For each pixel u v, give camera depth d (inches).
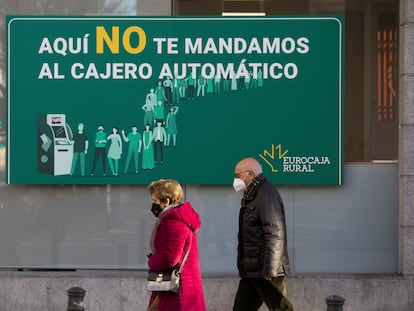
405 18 404.5
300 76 408.5
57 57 409.4
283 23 409.1
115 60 409.1
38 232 414.3
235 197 412.5
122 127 409.4
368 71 413.4
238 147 409.1
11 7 411.8
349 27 413.1
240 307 346.9
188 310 299.1
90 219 413.7
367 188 413.4
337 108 408.2
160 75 409.4
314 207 413.1
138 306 404.8
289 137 408.5
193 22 409.1
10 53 408.8
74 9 411.2
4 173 411.8
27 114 409.1
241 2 410.9
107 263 413.7
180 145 409.1
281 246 331.9
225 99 408.8
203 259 413.1
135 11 410.9
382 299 404.2
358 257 413.4
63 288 406.0
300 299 404.5
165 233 295.9
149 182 409.1
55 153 410.0
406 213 404.2
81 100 409.1
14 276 406.6
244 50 409.1
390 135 414.3
